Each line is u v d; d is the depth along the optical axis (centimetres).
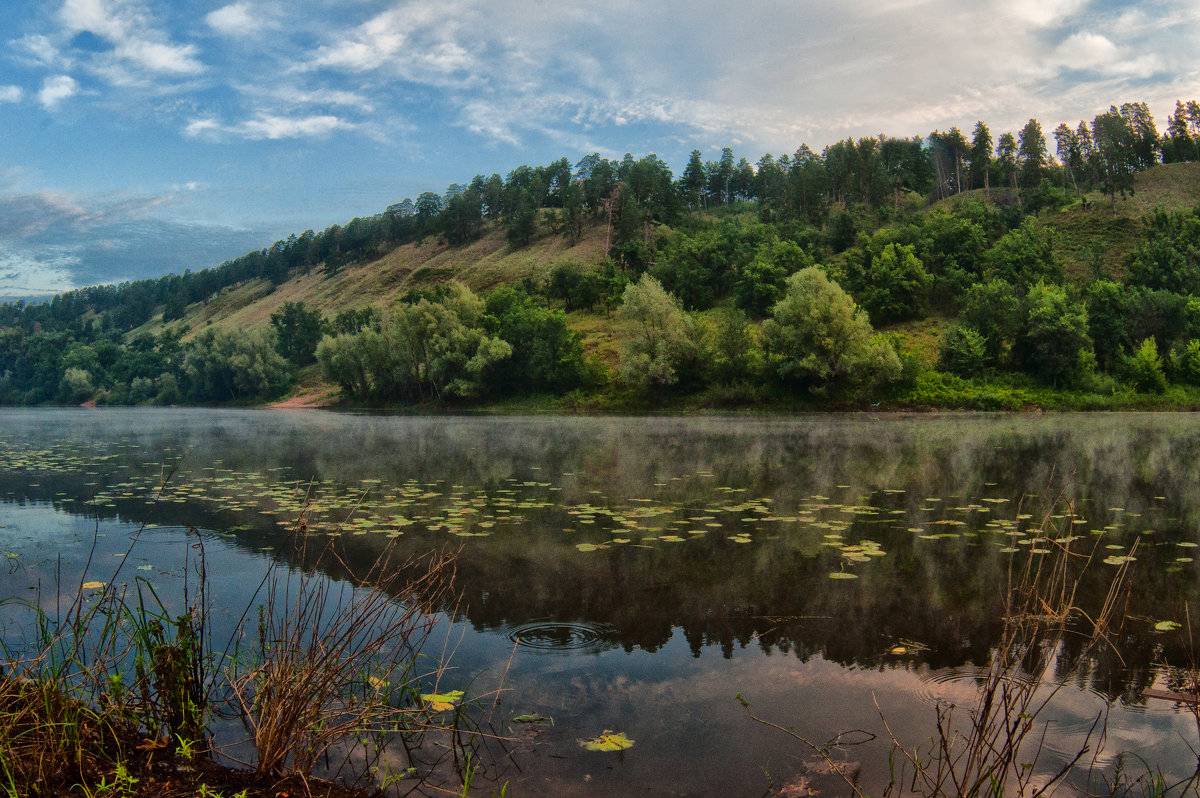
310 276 13850
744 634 461
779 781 281
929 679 389
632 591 555
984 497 1023
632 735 322
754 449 1836
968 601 531
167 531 781
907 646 438
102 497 1016
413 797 269
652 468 1413
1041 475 1280
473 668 402
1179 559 661
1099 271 6031
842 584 578
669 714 344
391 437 2341
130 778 277
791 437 2264
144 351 8662
